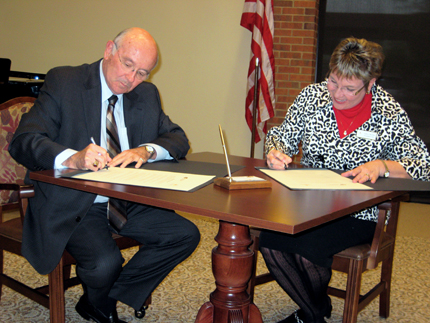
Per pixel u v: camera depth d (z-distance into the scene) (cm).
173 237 158
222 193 117
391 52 423
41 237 144
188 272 238
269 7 408
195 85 465
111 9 483
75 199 148
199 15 453
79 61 505
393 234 175
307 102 183
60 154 139
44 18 509
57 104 155
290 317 171
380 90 177
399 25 417
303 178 141
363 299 167
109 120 166
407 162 156
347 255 148
